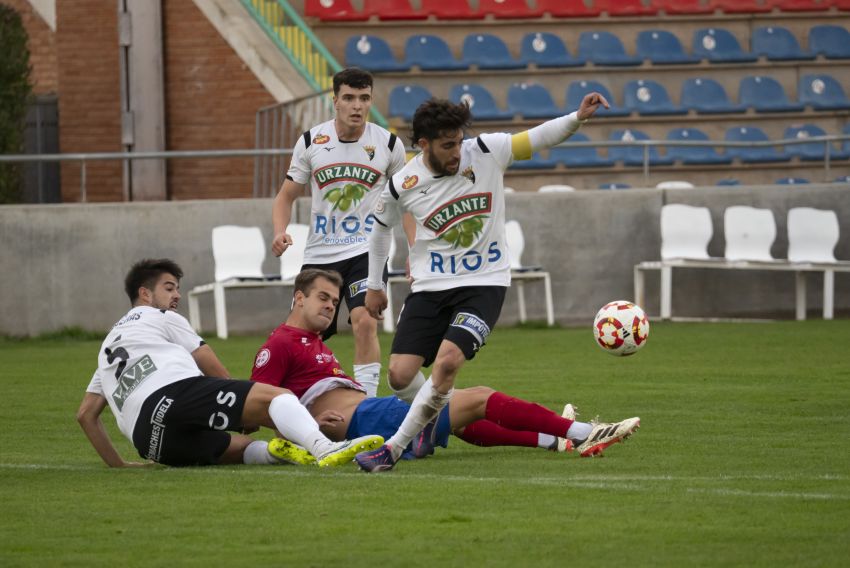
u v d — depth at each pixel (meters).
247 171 61.53
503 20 70.81
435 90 67.56
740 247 52.69
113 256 49.12
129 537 15.38
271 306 50.06
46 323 48.84
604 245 52.53
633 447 22.19
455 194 20.39
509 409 21.19
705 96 69.06
